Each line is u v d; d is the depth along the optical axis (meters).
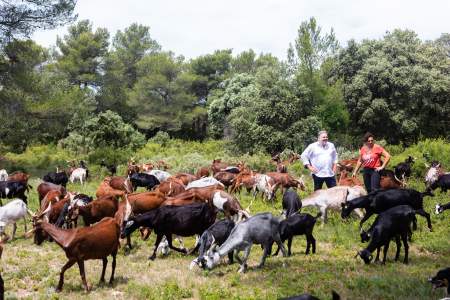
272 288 8.31
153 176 17.45
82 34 51.72
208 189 12.20
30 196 18.14
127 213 10.30
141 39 62.50
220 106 46.41
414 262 9.76
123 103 52.00
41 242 11.55
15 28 26.16
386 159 12.15
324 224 12.87
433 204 14.52
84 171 22.20
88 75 50.53
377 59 35.72
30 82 28.00
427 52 39.34
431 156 21.36
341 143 34.34
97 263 10.09
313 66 34.47
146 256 10.69
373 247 9.37
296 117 31.78
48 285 8.70
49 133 31.19
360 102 34.59
